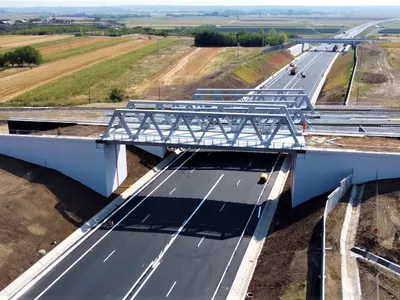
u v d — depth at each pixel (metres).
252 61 138.88
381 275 33.81
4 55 135.88
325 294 32.03
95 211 50.06
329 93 105.25
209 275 38.81
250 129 55.22
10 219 43.59
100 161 52.00
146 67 138.25
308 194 49.41
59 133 55.06
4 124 68.62
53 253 41.81
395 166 46.66
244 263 40.56
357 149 48.84
